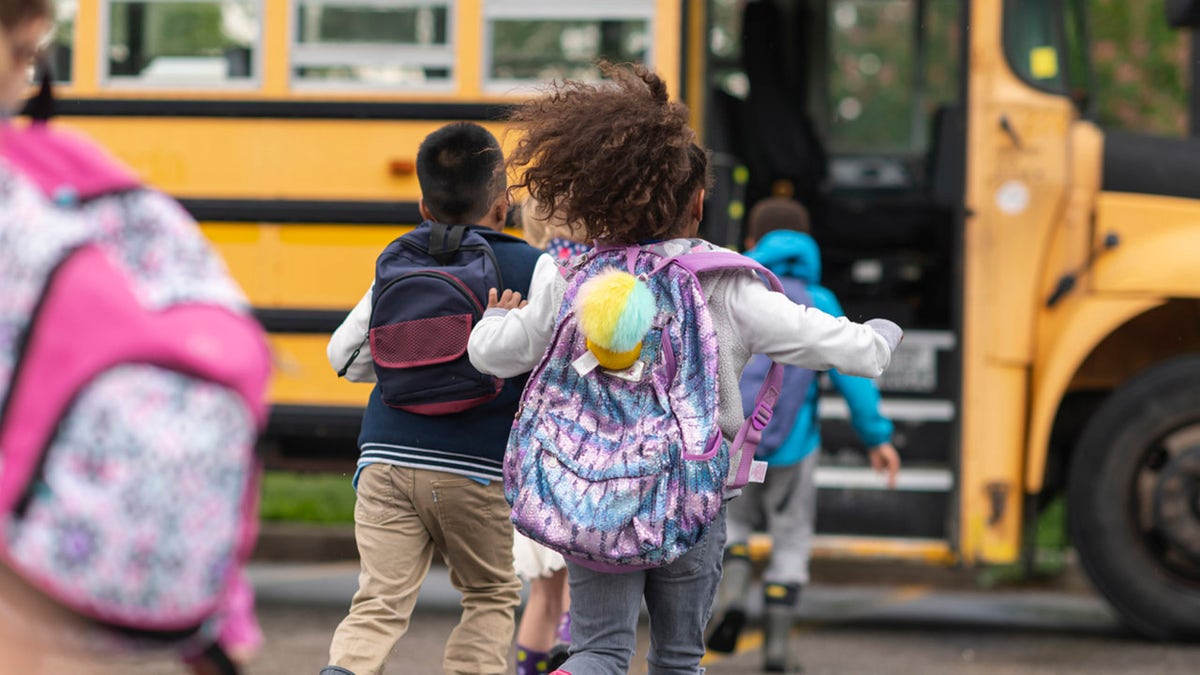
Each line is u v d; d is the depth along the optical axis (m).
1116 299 8.30
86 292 2.19
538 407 3.96
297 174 8.27
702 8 8.71
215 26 8.32
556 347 3.98
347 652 4.71
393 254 4.92
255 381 2.29
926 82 10.98
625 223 4.03
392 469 4.84
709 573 4.08
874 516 8.48
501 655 4.95
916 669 7.81
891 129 11.01
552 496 3.84
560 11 8.25
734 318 4.02
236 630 2.42
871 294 10.53
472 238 4.88
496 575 4.98
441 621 9.12
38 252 2.21
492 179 5.01
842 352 3.96
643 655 8.02
